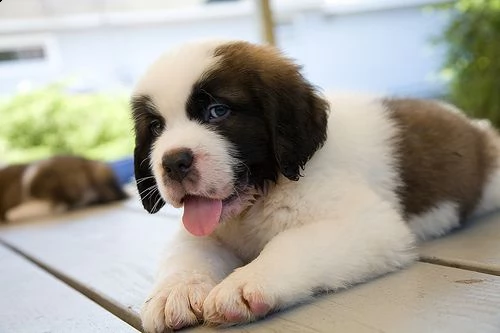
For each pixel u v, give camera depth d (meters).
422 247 0.69
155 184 0.68
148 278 0.72
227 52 0.64
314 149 0.63
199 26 3.19
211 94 0.62
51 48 2.97
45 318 0.64
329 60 3.06
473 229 0.76
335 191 0.63
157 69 0.64
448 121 0.78
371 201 0.62
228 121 0.62
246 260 0.67
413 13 3.02
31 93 2.44
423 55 2.99
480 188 0.80
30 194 1.60
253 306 0.53
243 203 0.63
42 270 0.85
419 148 0.73
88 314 0.63
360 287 0.58
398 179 0.70
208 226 0.61
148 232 1.00
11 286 0.78
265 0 1.34
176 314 0.55
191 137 0.61
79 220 1.32
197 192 0.60
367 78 3.09
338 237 0.58
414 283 0.57
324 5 3.00
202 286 0.57
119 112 2.39
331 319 0.52
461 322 0.49
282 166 0.62
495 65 2.03
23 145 2.29
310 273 0.56
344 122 0.69
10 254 1.00
